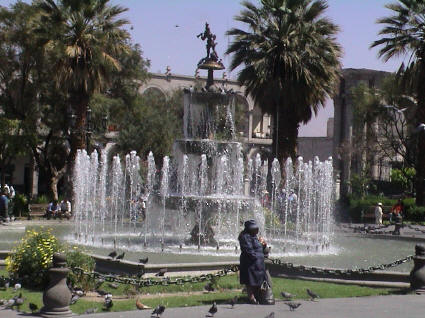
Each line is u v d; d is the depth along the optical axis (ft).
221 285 42.01
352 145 173.27
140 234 78.54
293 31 111.04
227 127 74.43
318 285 44.24
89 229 89.76
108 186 136.56
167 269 44.52
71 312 32.86
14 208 108.17
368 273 45.52
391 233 94.73
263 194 109.70
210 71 73.36
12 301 33.86
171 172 71.92
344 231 97.71
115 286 40.73
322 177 91.45
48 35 110.73
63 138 140.67
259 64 110.01
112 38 115.14
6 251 49.60
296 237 81.00
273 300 36.91
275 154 112.68
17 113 131.44
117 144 192.85
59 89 117.19
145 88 222.48
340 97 197.36
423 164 123.54
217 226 67.10
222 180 71.56
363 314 34.65
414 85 126.31
